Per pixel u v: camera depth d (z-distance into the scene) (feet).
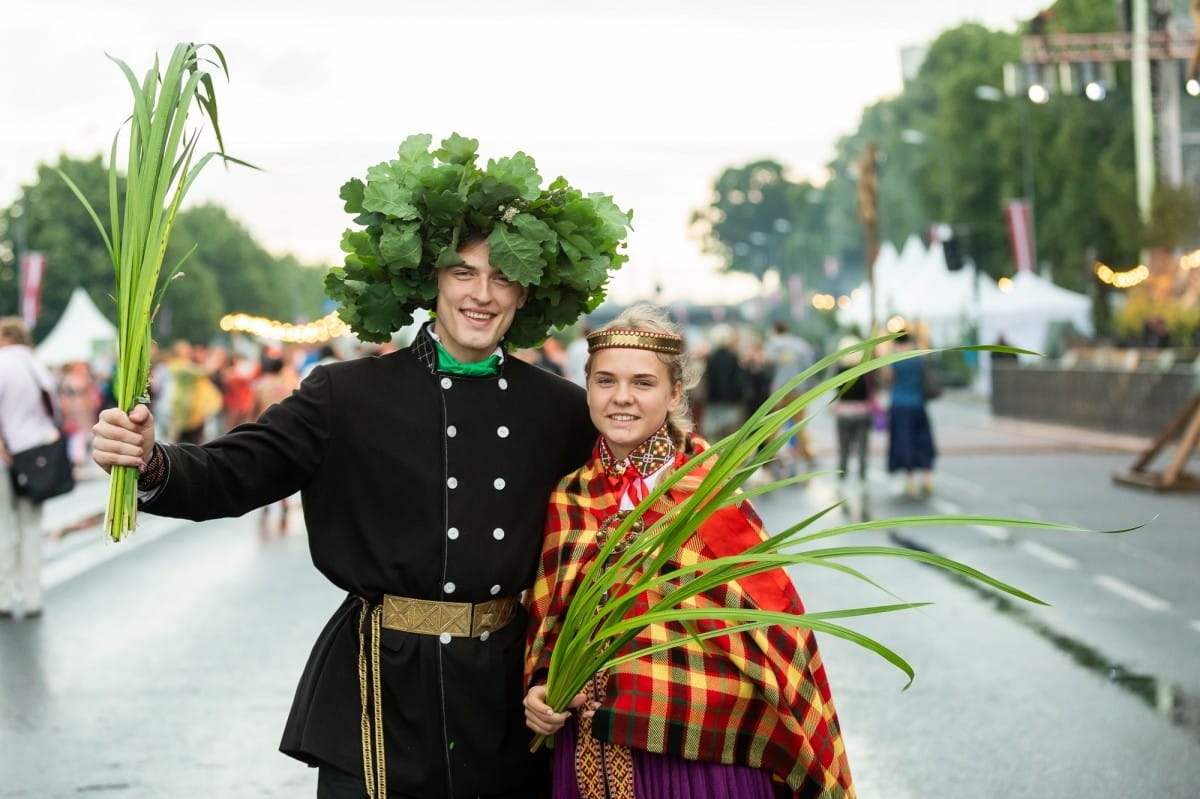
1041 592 32.07
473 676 10.97
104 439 9.89
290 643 27.04
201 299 296.71
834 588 32.78
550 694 10.64
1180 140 124.77
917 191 214.69
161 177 10.28
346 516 11.10
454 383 11.30
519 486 11.30
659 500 11.19
